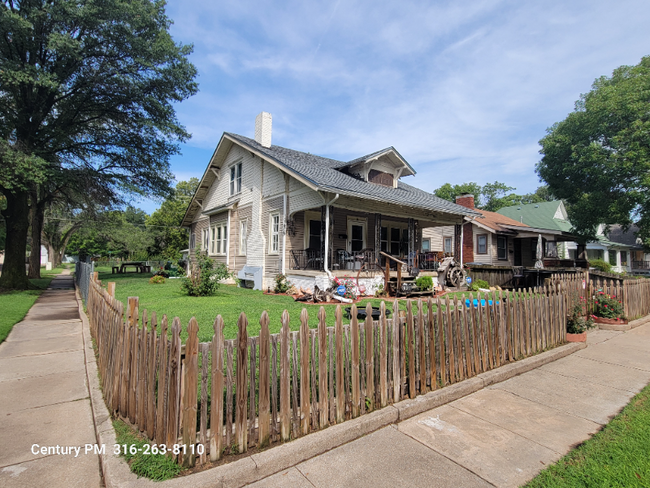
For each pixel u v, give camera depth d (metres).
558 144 22.28
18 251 15.91
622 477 2.49
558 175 23.34
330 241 11.12
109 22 14.39
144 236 39.28
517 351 5.12
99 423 3.14
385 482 2.42
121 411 3.20
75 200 20.62
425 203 13.28
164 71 16.52
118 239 37.81
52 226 41.31
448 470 2.57
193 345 2.48
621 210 18.84
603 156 19.23
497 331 4.82
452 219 15.67
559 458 2.75
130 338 3.17
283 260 12.60
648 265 38.22
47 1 14.62
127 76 15.82
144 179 19.17
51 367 4.94
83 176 16.45
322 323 3.04
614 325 7.67
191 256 22.84
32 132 15.77
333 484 2.39
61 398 3.90
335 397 3.26
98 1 14.23
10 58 14.30
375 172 14.56
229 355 2.60
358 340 3.28
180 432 2.46
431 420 3.38
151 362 2.76
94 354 5.33
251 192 15.25
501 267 15.33
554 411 3.61
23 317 8.80
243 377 2.65
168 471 2.34
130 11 14.52
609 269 25.89
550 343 5.86
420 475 2.51
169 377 2.52
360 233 16.06
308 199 11.82
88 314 8.43
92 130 17.52
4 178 12.94
